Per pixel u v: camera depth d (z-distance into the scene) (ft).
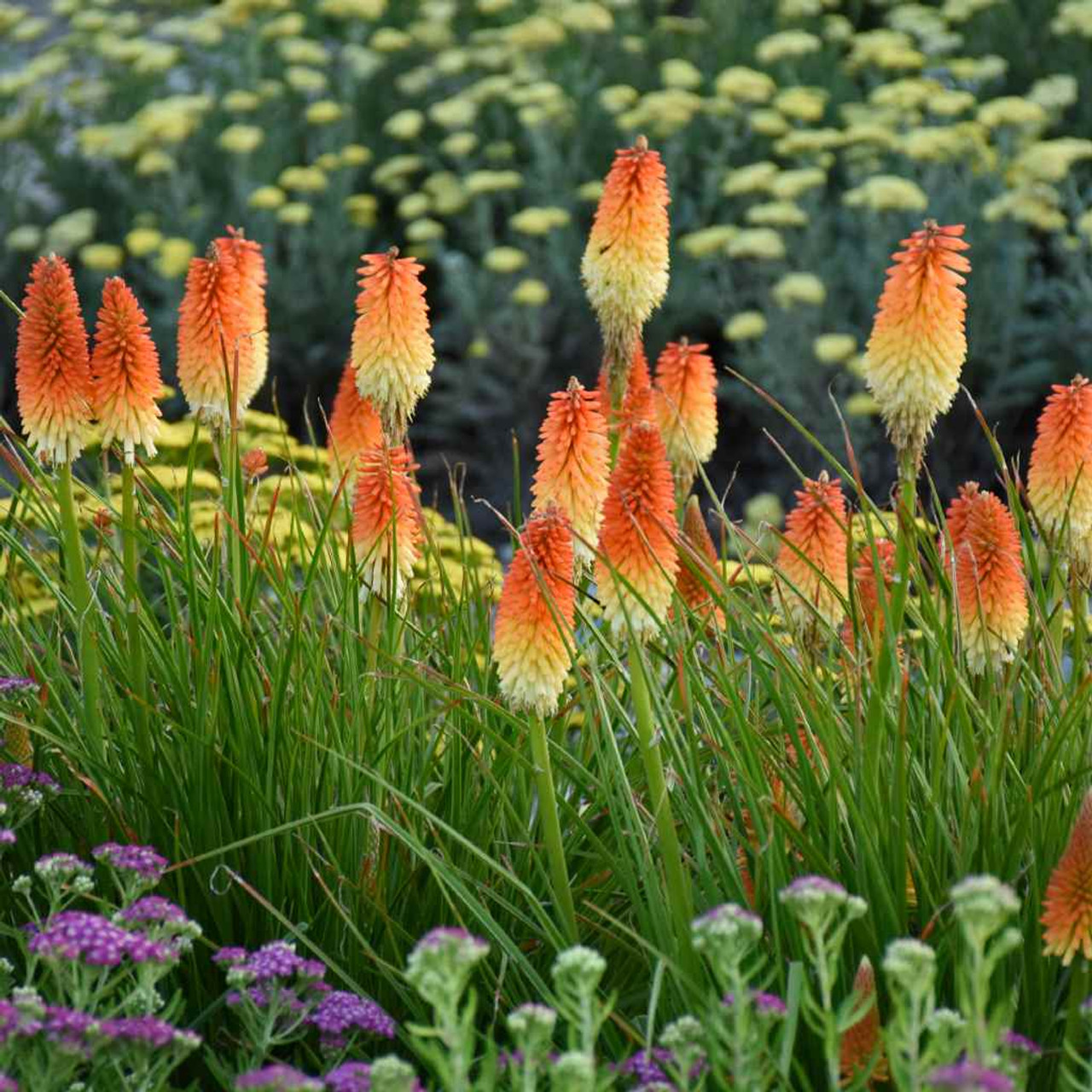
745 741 17.26
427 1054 13.08
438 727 20.20
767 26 59.00
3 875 19.30
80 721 20.02
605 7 56.70
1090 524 19.36
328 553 23.29
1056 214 45.29
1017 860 16.35
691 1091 14.87
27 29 61.00
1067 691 18.16
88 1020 14.39
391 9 61.11
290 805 18.86
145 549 24.86
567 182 52.01
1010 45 55.57
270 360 51.03
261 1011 16.96
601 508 18.07
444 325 50.90
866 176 50.29
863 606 18.83
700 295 49.57
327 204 52.90
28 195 57.06
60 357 18.30
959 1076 12.01
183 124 51.42
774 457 47.37
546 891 19.22
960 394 46.57
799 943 16.49
